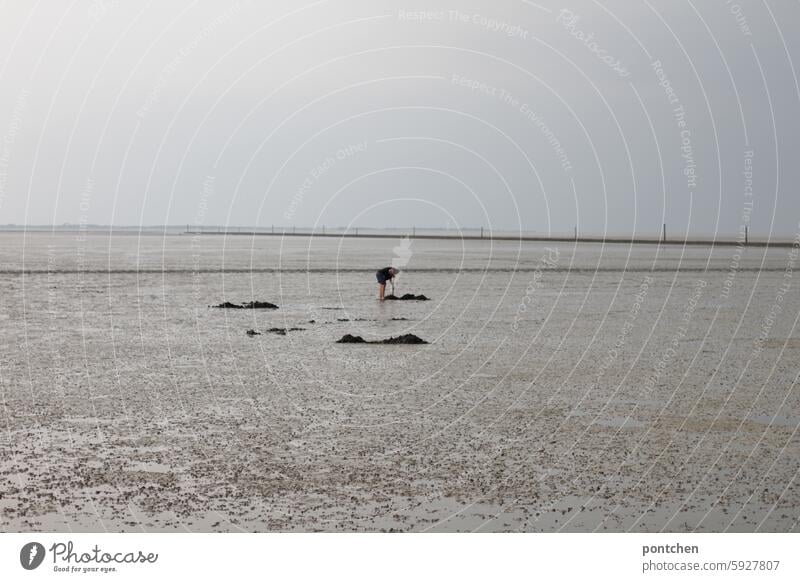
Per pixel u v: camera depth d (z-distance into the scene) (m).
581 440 13.42
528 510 10.45
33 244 99.06
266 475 11.61
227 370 19.28
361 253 79.00
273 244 109.25
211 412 15.20
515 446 13.10
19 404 15.68
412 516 10.21
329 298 35.62
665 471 11.92
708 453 12.73
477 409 15.53
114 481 11.30
